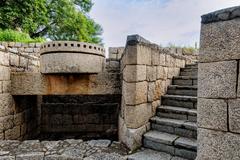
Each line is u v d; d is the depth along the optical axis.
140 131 3.49
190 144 3.01
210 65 2.08
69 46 3.75
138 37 3.45
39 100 6.35
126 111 3.48
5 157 3.02
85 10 21.20
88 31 21.02
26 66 5.41
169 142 3.20
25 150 3.28
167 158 3.03
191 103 3.97
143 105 3.64
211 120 2.07
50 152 3.20
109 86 4.46
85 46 3.83
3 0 12.09
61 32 19.38
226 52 1.96
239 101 1.89
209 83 2.09
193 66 5.91
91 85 4.47
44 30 18.62
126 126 3.50
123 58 4.08
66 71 3.77
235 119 1.91
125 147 3.46
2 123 4.12
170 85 4.78
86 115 6.56
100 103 6.60
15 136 4.66
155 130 3.80
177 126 3.51
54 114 6.54
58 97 6.62
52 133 6.43
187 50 7.73
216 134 2.04
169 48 7.71
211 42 2.07
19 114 4.88
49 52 3.82
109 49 7.45
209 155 2.08
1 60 4.11
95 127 6.54
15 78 4.52
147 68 3.78
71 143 3.60
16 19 12.76
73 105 6.56
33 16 13.40
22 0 12.47
